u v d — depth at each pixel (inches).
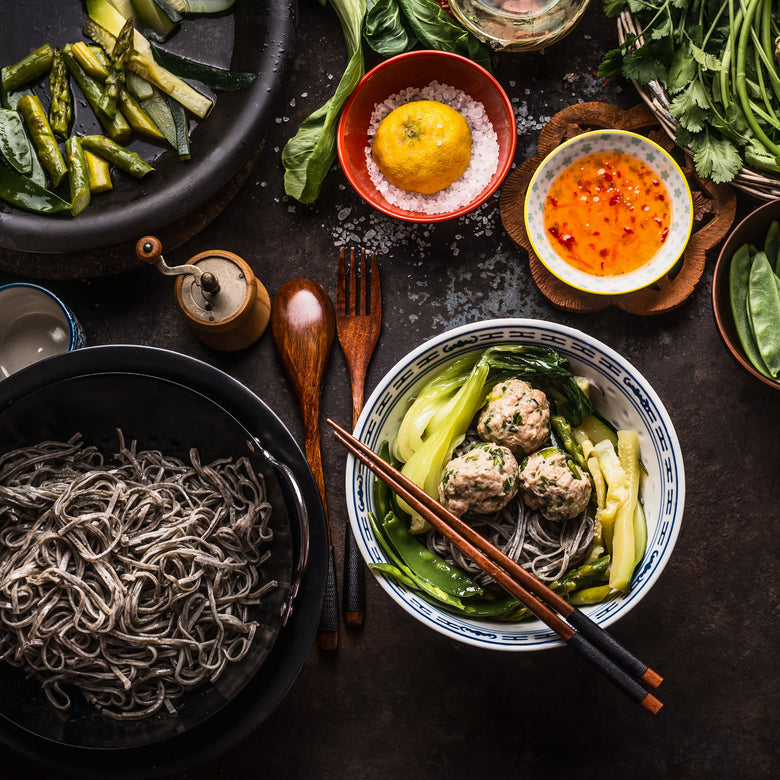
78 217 30.4
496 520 29.1
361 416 28.2
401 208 31.5
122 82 31.0
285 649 28.3
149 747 28.5
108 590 28.2
